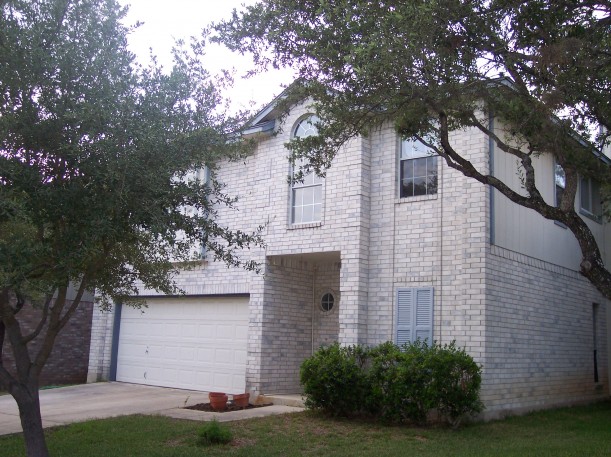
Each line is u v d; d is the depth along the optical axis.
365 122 11.12
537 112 10.60
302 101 12.62
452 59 10.09
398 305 13.19
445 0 9.62
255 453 9.34
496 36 10.26
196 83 8.43
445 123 10.30
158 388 16.94
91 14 8.10
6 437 10.70
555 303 14.97
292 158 11.40
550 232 15.13
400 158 13.80
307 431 11.00
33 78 7.52
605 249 18.28
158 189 7.28
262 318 14.73
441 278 12.77
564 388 14.90
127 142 7.36
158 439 10.23
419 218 13.24
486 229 12.48
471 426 11.60
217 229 8.30
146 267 9.74
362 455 9.30
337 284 15.44
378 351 12.24
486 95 11.07
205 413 12.75
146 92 7.95
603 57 10.45
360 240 13.62
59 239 7.26
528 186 9.95
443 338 12.55
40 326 8.16
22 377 7.81
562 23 10.52
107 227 7.01
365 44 9.44
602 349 17.14
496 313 12.55
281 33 10.44
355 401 12.03
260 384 14.49
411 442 10.24
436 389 11.15
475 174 10.16
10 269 6.28
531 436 10.92
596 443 10.35
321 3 9.84
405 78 9.87
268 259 15.01
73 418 12.27
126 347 18.39
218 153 8.44
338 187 14.11
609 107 10.77
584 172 11.57
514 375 12.98
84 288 8.55
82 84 7.74
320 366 12.34
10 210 6.53
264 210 15.33
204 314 16.70
